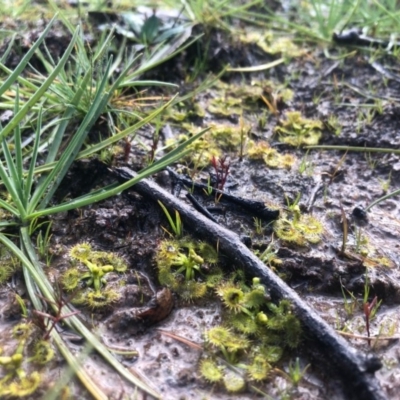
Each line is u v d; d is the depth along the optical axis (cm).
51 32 36
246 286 22
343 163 31
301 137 32
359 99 36
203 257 23
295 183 29
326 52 39
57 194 27
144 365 20
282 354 20
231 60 38
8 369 19
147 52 35
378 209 28
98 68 29
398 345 21
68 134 30
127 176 26
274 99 35
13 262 23
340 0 46
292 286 24
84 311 21
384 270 24
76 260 23
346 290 24
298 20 44
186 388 19
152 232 25
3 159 28
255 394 19
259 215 26
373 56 39
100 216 25
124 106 32
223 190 27
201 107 34
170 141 31
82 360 20
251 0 45
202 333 21
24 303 22
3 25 36
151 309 21
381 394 18
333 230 26
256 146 31
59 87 29
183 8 37
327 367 19
